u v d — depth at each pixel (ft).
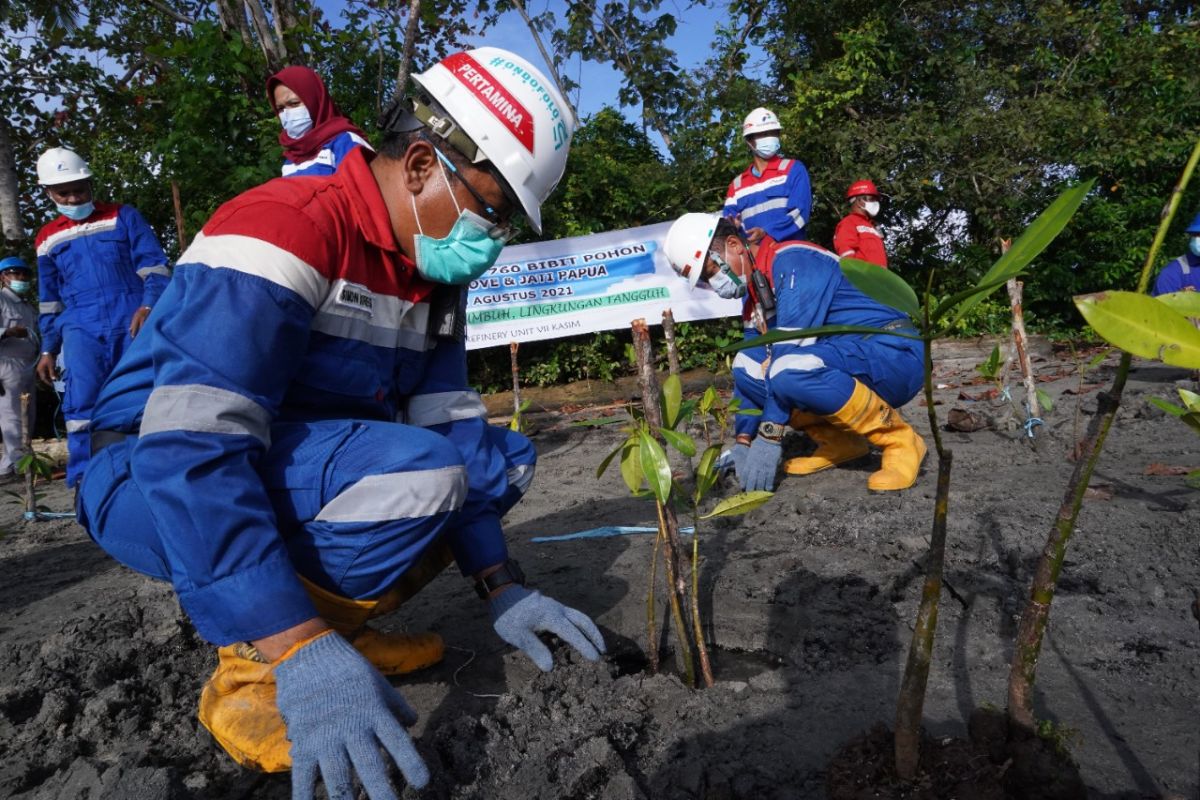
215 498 4.66
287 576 4.79
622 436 19.89
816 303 11.95
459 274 6.08
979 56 41.27
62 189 15.58
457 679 7.14
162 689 7.31
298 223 5.29
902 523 9.96
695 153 32.22
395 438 5.73
